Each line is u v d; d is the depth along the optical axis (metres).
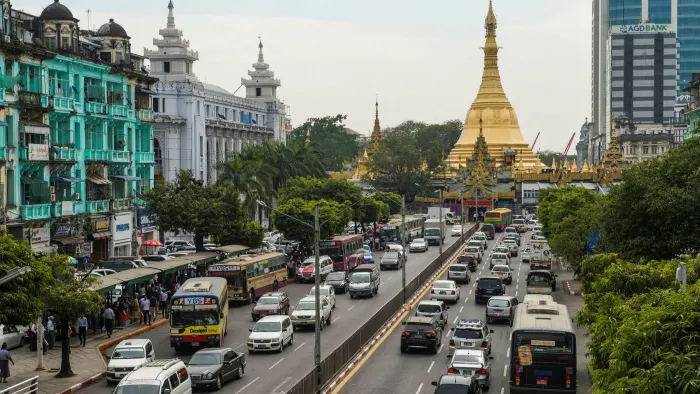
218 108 156.88
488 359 52.81
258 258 84.50
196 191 97.00
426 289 89.56
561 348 43.12
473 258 107.06
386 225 138.50
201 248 96.88
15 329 51.53
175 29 145.25
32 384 43.84
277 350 58.38
